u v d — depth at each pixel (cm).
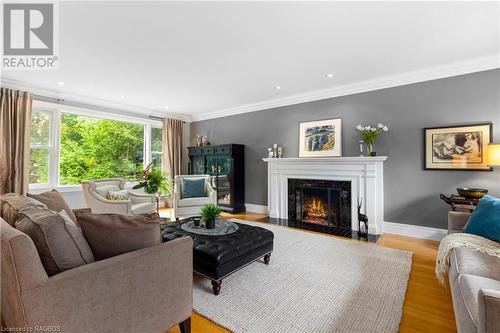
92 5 199
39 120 427
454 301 144
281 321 167
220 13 210
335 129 423
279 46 270
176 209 427
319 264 257
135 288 122
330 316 171
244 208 548
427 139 342
